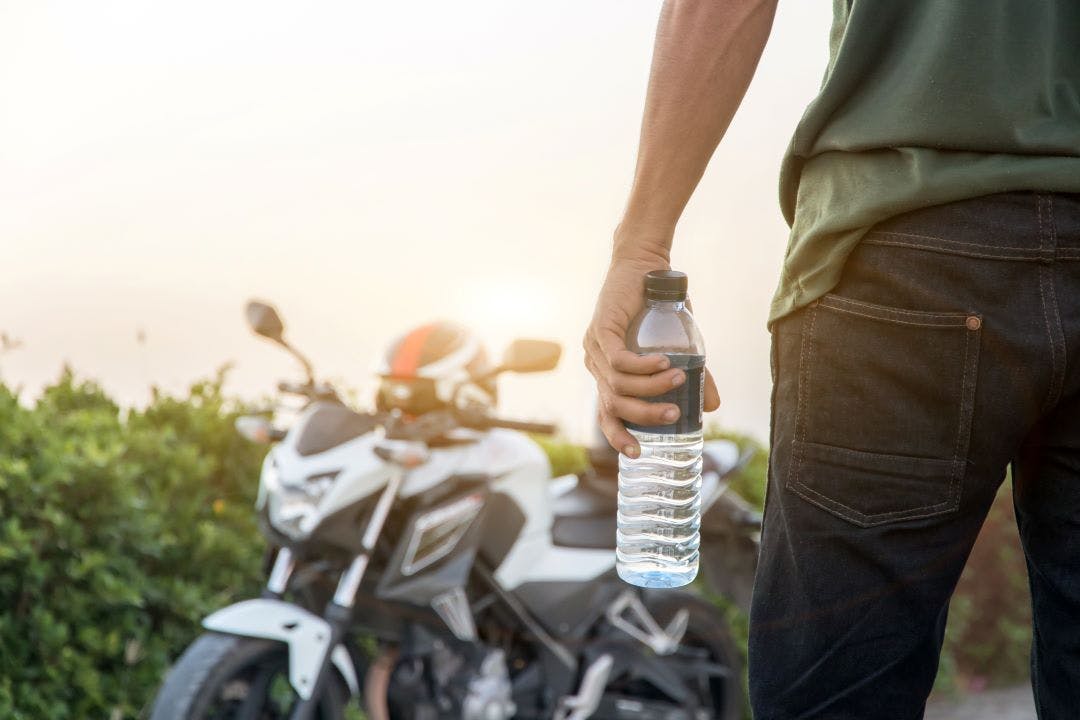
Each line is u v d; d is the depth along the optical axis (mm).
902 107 1295
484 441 3533
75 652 3281
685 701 3867
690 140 1430
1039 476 1353
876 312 1287
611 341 1449
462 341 3461
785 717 1386
